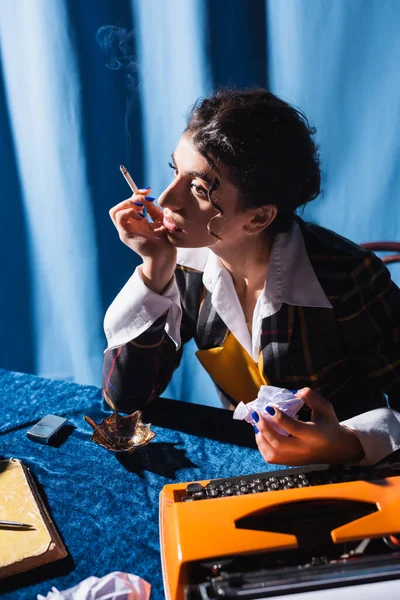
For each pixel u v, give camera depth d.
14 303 2.33
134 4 1.82
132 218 1.12
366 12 1.66
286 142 0.93
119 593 0.68
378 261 1.12
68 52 1.90
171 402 1.12
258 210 0.98
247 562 0.68
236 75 1.81
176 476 0.92
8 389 1.17
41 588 0.73
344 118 1.78
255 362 1.18
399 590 0.61
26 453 0.98
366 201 1.85
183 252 1.25
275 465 0.94
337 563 0.65
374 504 0.75
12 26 1.93
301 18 1.71
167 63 1.85
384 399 1.28
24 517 0.81
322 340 1.13
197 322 1.23
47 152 2.05
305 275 1.10
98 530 0.82
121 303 1.12
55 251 2.19
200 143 0.91
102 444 0.99
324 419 0.89
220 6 1.74
